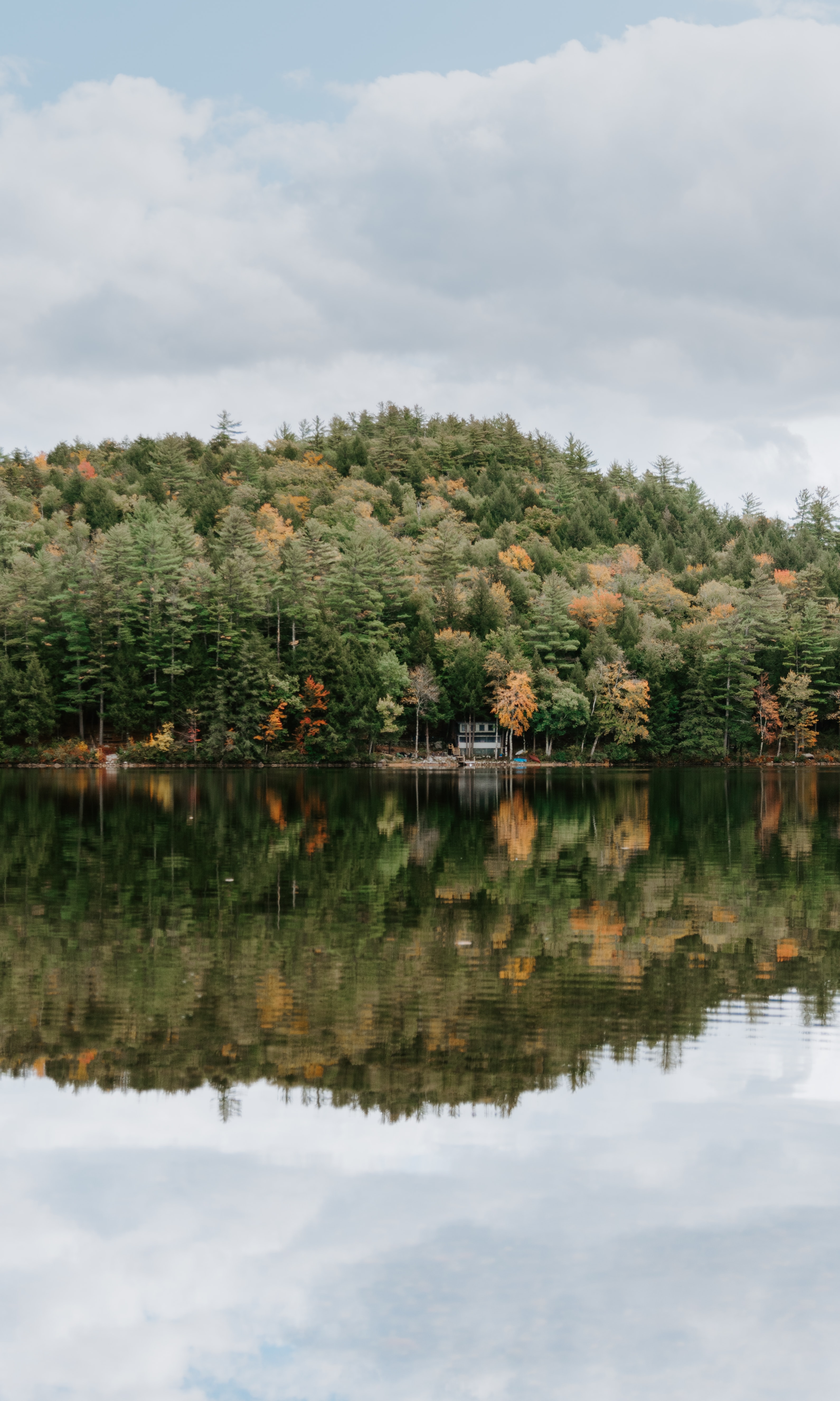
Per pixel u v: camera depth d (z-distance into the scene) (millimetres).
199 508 190375
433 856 35562
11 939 21922
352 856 35438
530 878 30484
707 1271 9555
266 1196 10867
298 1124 12602
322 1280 9414
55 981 18547
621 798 66500
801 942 21844
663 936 22500
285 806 57750
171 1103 13195
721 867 32812
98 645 112375
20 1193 10945
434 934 22656
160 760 108125
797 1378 8156
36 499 196625
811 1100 13250
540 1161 11656
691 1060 14664
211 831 43344
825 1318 8891
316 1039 15445
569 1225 10305
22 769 101062
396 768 109938
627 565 187625
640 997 17625
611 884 29516
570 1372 8219
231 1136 12258
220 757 108562
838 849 37594
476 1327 8781
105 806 56656
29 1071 14227
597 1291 9258
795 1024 16219
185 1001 17359
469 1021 16344
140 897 27078
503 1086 13719
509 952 20875
